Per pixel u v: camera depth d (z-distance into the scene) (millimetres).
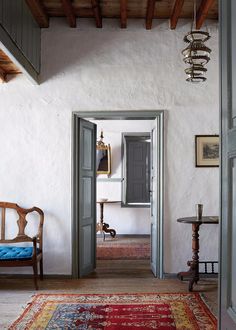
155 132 5148
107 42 5043
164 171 4949
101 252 6477
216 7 4641
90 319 3396
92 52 5035
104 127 8297
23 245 4965
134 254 6305
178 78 4992
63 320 3371
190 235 4926
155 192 5082
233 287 1390
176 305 3777
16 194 4977
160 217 4922
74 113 4977
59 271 4934
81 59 5027
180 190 4941
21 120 5000
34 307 3727
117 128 8312
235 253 1366
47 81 5012
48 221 4965
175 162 4953
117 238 7953
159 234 4918
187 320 3361
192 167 4941
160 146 4953
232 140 1401
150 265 5578
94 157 5492
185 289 4363
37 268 4695
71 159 4965
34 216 4980
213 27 5008
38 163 4988
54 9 4812
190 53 3596
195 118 4957
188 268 4906
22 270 4957
